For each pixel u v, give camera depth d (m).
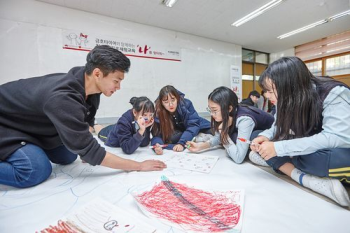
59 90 0.63
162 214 0.47
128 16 3.08
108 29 3.07
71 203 0.56
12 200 0.58
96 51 0.68
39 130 0.74
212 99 0.99
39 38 2.55
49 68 2.64
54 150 0.88
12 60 2.41
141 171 0.79
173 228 0.42
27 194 0.62
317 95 0.63
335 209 0.50
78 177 0.76
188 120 1.40
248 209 0.50
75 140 0.62
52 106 0.60
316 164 0.60
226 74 4.48
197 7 2.90
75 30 2.79
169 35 3.67
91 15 2.91
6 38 2.37
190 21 3.34
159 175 0.75
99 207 0.50
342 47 4.20
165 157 1.02
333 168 0.57
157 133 1.38
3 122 0.69
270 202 0.54
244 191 0.59
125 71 0.73
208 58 4.19
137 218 0.46
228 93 0.98
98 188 0.65
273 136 0.78
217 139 1.18
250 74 5.25
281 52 5.37
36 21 2.53
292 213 0.48
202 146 1.15
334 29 3.92
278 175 0.75
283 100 0.65
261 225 0.43
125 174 0.77
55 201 0.57
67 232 0.41
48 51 2.62
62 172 0.82
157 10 2.94
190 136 1.29
